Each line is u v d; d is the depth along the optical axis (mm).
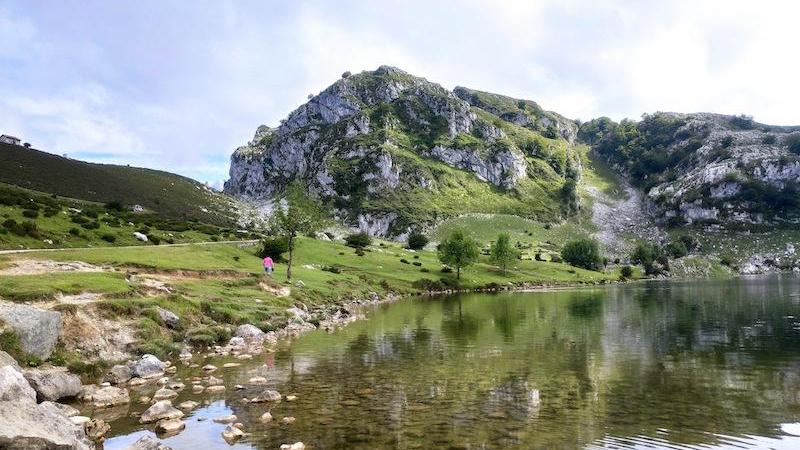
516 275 152875
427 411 21641
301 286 72000
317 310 62031
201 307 45281
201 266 64562
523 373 29297
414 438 18234
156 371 29594
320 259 114500
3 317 26438
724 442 17781
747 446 17375
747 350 36344
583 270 184250
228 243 100250
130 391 25391
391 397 24016
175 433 18844
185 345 37000
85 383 26656
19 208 86500
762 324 50188
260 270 77000
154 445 16188
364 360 33438
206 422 20172
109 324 34312
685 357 33938
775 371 29438
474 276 138750
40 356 27219
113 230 92062
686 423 19859
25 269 43344
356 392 25000
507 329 48906
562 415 21000
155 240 94125
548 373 29266
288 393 24844
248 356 34719
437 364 32000
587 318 57875
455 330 48469
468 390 25328
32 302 32750
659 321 54125
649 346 38438
